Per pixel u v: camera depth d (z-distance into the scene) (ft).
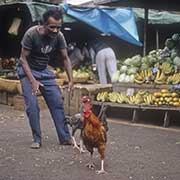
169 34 57.67
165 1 37.24
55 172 19.21
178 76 32.81
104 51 42.22
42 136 26.94
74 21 43.06
